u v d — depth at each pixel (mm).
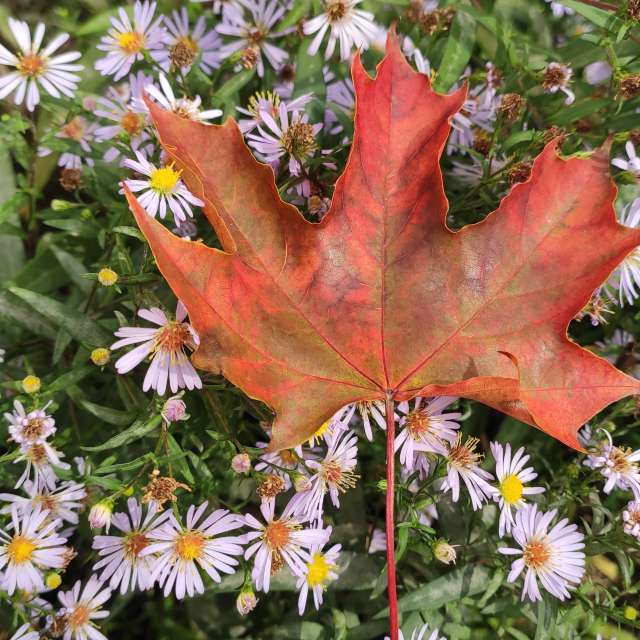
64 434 450
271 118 446
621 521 449
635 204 459
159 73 472
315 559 444
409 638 454
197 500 448
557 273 395
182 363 420
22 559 427
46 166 525
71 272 490
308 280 391
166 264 377
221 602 485
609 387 399
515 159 461
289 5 517
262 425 437
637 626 447
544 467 488
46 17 555
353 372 398
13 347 482
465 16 491
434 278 395
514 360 383
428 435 439
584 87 509
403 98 381
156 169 429
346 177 384
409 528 447
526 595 456
